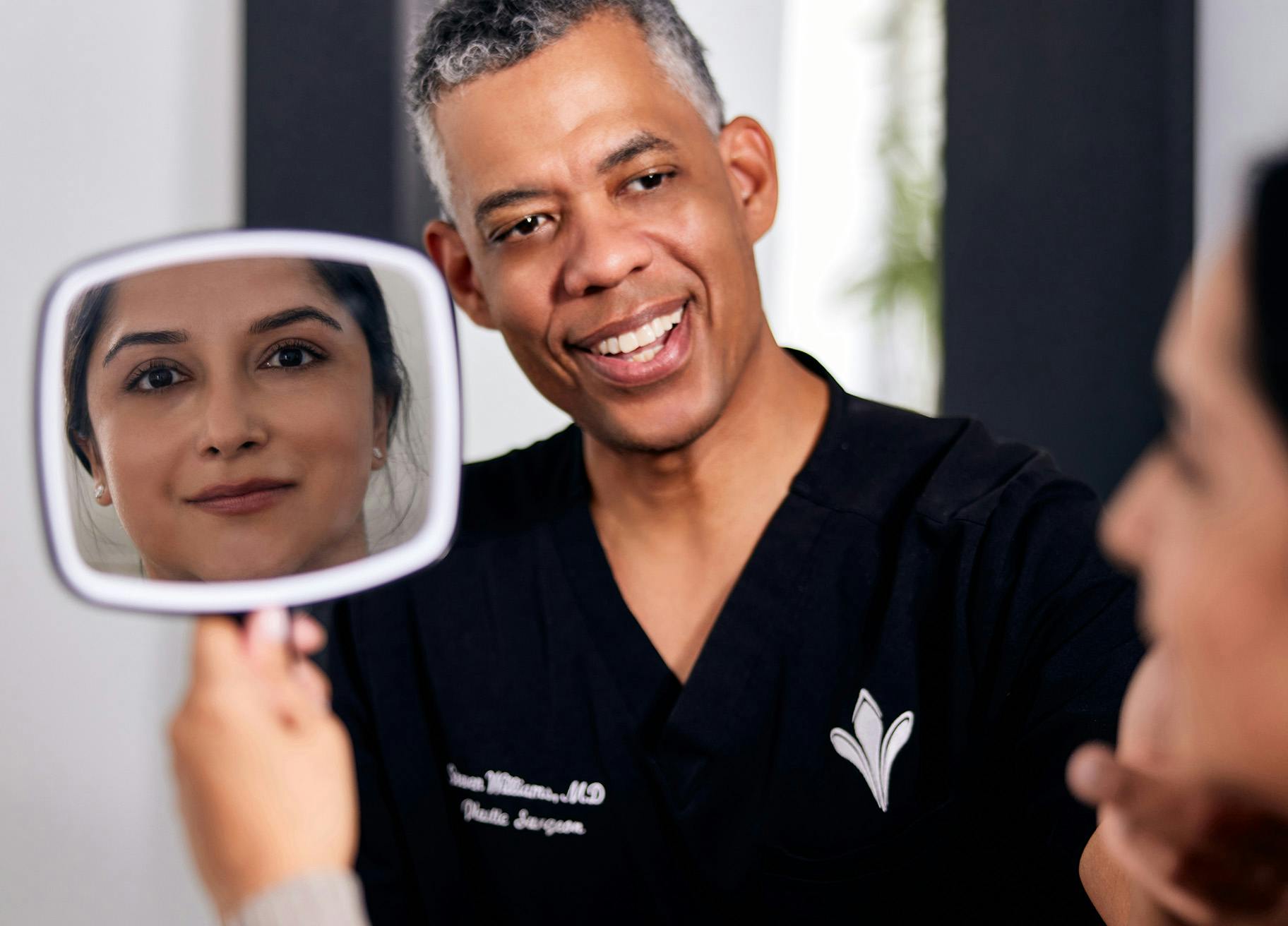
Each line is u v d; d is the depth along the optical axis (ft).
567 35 2.96
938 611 3.14
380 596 3.57
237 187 5.61
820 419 3.43
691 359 3.12
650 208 3.03
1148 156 5.59
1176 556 1.22
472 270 3.49
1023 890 3.03
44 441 1.98
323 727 1.88
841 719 3.15
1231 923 1.52
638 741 3.26
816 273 10.65
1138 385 5.61
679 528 3.33
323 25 5.48
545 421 6.37
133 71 5.64
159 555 1.98
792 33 10.33
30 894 5.58
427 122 3.18
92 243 5.60
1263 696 1.16
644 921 3.30
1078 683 2.85
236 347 2.04
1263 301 1.07
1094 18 5.67
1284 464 1.08
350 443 2.05
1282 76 4.88
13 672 5.57
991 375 5.88
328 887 1.72
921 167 9.43
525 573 3.46
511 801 3.35
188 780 1.82
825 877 3.14
